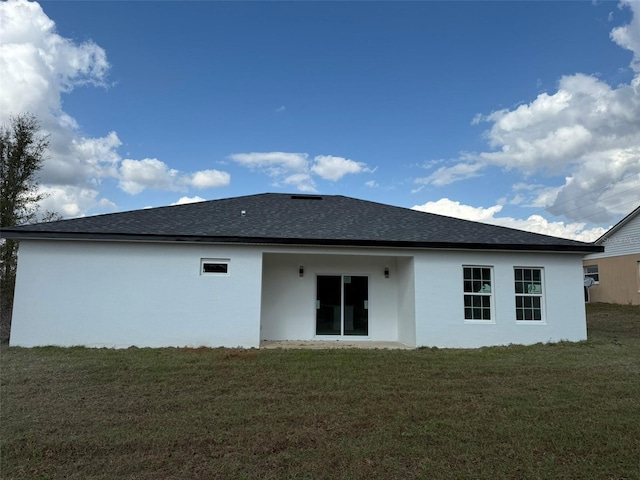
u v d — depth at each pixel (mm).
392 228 13148
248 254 11547
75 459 4207
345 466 4090
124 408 5844
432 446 4582
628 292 24953
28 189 20406
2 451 4359
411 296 12195
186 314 11195
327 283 13680
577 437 4852
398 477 3879
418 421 5391
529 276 12656
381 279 13820
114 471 3938
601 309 23141
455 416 5582
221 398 6367
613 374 8117
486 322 12109
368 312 13641
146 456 4277
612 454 4402
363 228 12961
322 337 13352
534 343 12195
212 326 11234
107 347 10836
